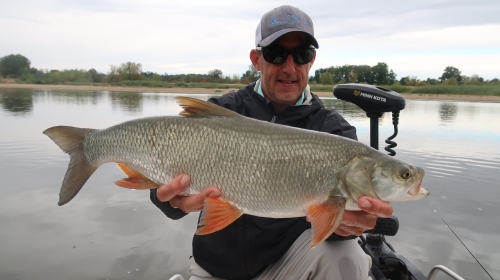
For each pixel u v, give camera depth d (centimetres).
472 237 123
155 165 71
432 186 175
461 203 153
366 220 69
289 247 81
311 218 67
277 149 69
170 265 107
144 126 72
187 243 120
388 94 91
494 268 105
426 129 344
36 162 209
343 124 87
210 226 67
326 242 77
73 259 110
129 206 148
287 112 88
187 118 71
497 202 153
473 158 226
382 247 94
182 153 69
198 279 83
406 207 150
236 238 79
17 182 175
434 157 228
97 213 142
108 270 105
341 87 95
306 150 69
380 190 67
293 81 89
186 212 71
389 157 69
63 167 199
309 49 88
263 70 90
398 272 89
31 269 105
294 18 88
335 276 75
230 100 93
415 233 127
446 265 107
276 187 69
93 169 77
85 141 77
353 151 69
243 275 82
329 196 69
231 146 69
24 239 121
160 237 124
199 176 69
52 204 149
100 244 119
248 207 69
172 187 66
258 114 89
